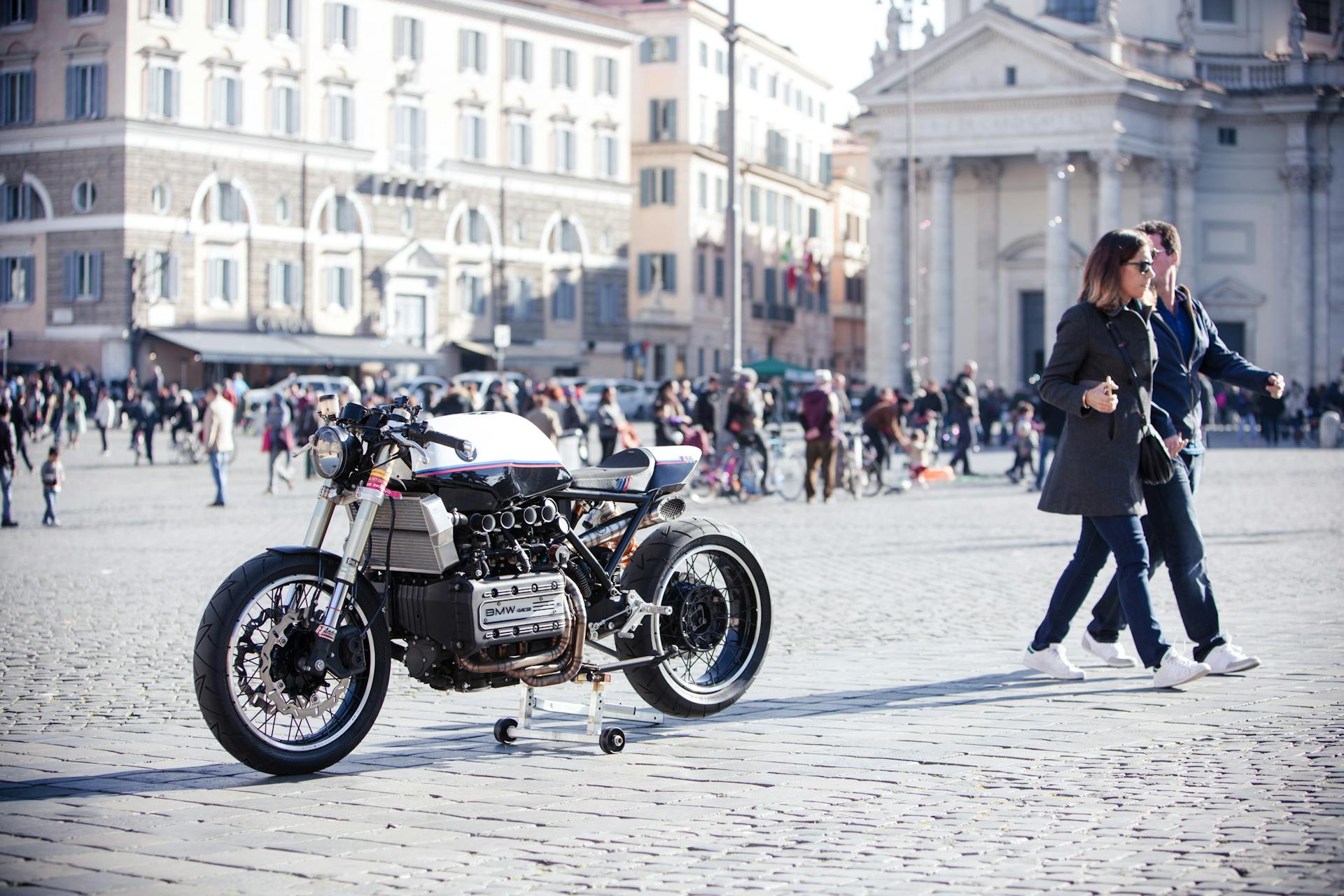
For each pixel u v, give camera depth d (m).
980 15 63.03
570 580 7.59
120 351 59.72
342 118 65.25
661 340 81.94
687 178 82.69
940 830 6.08
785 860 5.71
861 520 23.97
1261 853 5.64
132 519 24.75
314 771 7.20
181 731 8.41
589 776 7.18
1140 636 9.10
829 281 104.50
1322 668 9.54
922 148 65.38
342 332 65.56
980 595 14.20
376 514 7.40
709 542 8.30
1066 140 63.00
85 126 60.06
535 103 72.25
